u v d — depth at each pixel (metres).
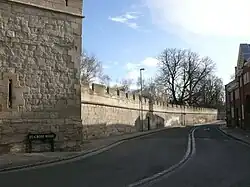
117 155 18.25
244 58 44.38
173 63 86.25
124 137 32.06
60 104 18.80
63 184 10.34
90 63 65.00
